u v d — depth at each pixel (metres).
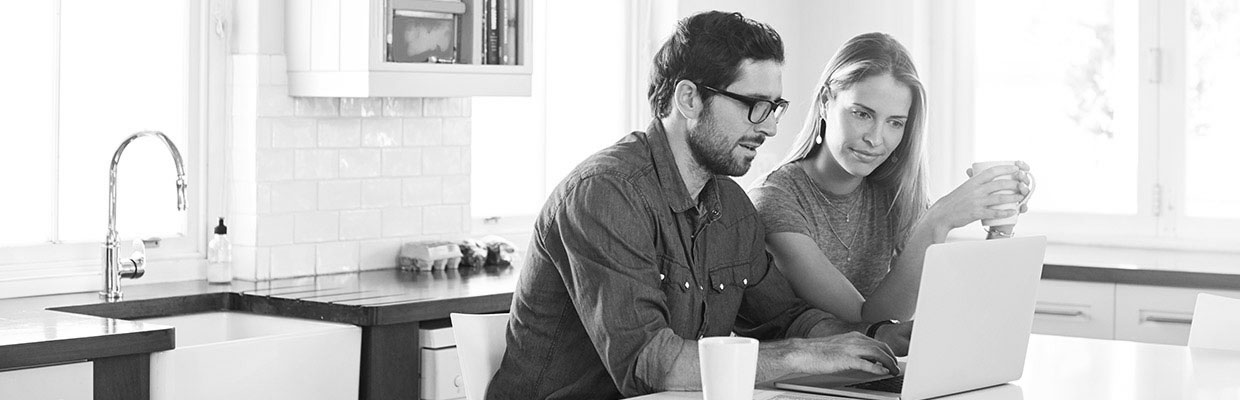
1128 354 2.59
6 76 3.60
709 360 1.76
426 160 4.36
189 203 3.97
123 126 3.84
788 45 5.56
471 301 3.65
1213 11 4.89
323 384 3.40
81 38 3.74
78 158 3.75
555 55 4.93
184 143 3.95
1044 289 4.48
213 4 3.96
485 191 4.73
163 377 3.00
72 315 3.15
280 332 3.61
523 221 4.84
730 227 2.33
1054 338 2.80
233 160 4.00
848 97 2.53
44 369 2.76
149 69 3.89
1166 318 4.25
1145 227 5.03
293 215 4.04
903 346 2.33
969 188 2.32
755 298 2.46
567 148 4.98
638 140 2.21
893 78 2.52
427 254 4.21
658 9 5.07
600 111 5.07
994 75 5.30
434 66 3.94
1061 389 2.21
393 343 3.51
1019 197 2.31
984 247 2.07
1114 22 5.07
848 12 5.47
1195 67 4.93
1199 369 2.42
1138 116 5.03
